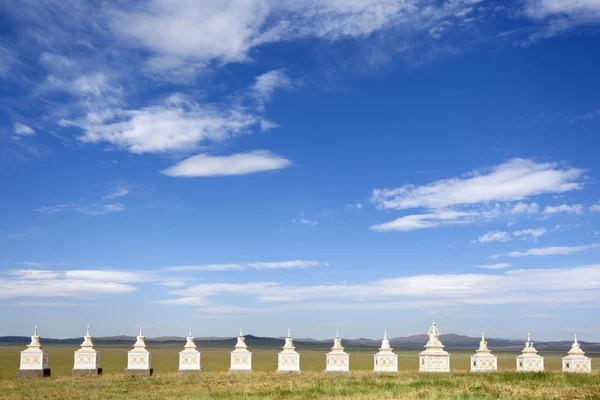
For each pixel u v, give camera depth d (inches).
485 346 2079.2
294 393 1402.6
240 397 1342.3
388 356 2070.6
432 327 2086.6
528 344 2117.4
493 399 1266.0
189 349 2103.8
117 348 7564.0
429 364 2026.3
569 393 1332.4
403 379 1702.8
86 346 2012.8
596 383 1534.2
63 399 1354.6
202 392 1443.2
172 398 1343.5
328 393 1390.3
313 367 3174.2
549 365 3245.6
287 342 2107.5
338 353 2066.9
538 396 1296.8
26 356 1945.1
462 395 1311.5
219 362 3666.3
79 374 1985.7
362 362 3722.9
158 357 4456.2
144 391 1488.7
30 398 1380.4
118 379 1824.6
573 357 2036.2
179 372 2074.3
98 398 1363.2
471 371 2011.6
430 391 1386.6
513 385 1489.9
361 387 1496.1
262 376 1900.8
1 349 6220.5
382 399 1277.1
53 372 2635.3
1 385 1656.0
